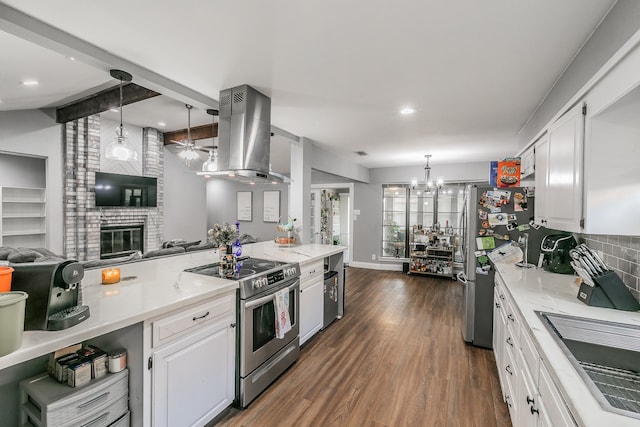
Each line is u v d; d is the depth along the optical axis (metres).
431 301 4.41
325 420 1.89
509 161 2.91
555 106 2.14
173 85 2.25
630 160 1.40
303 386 2.25
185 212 5.92
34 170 4.50
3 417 1.34
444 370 2.50
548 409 1.07
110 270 1.90
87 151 4.30
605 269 1.61
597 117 1.45
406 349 2.87
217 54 1.83
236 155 2.38
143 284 1.87
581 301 1.65
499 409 2.01
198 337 1.70
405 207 6.60
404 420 1.89
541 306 1.58
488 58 1.84
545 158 2.16
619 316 1.43
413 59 1.87
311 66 1.98
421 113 2.90
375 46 1.72
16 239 4.25
